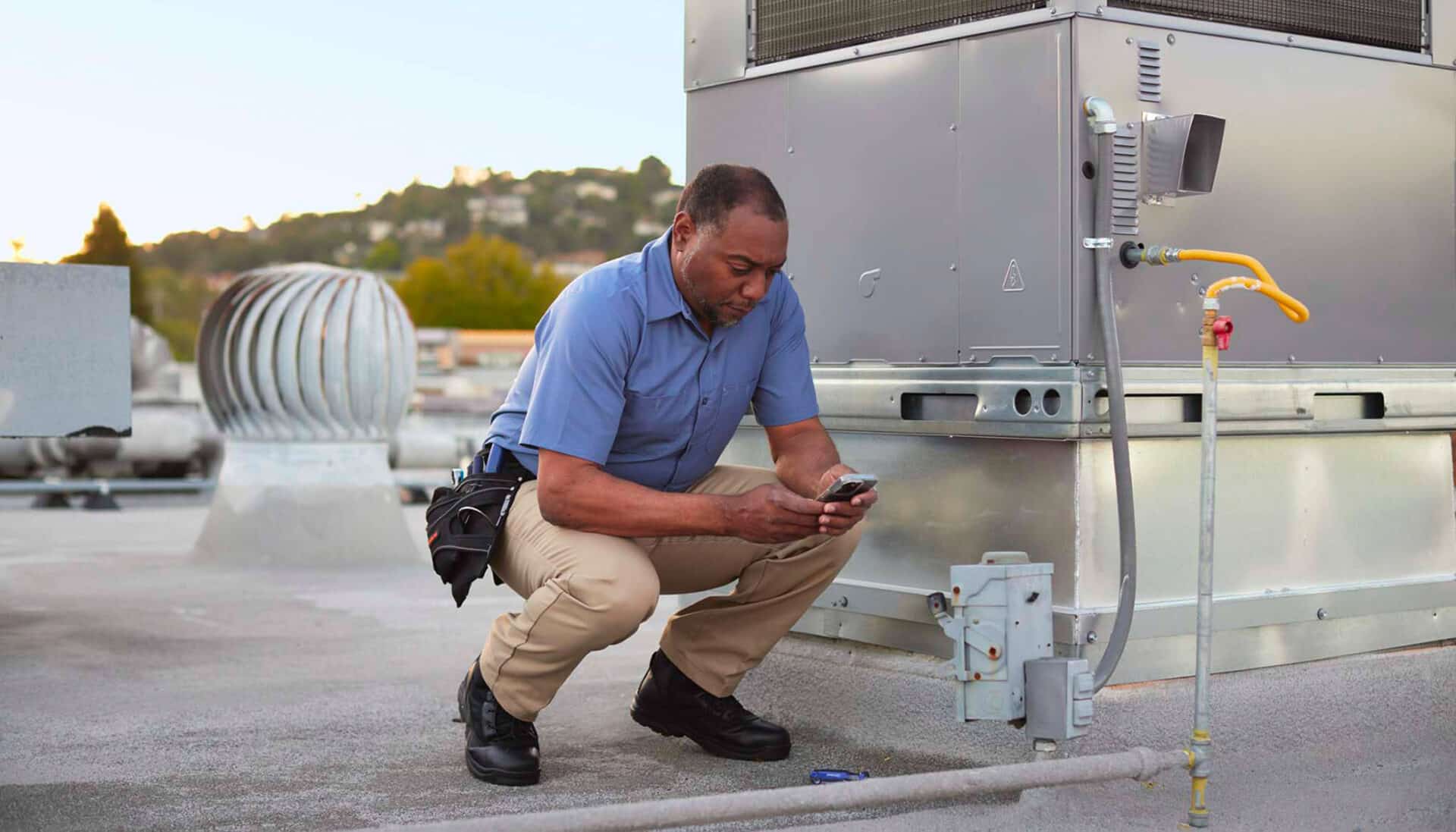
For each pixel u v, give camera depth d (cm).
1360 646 309
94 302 359
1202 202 285
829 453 287
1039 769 216
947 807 258
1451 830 240
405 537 682
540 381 265
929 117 294
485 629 480
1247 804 255
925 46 295
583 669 403
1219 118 277
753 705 334
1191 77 283
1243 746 288
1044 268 273
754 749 291
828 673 316
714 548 291
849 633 312
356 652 431
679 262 260
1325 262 305
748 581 290
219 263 6919
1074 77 268
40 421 354
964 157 287
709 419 276
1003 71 280
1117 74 273
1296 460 302
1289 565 300
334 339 657
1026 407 275
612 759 295
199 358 678
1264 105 295
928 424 292
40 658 418
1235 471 293
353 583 602
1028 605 252
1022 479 279
